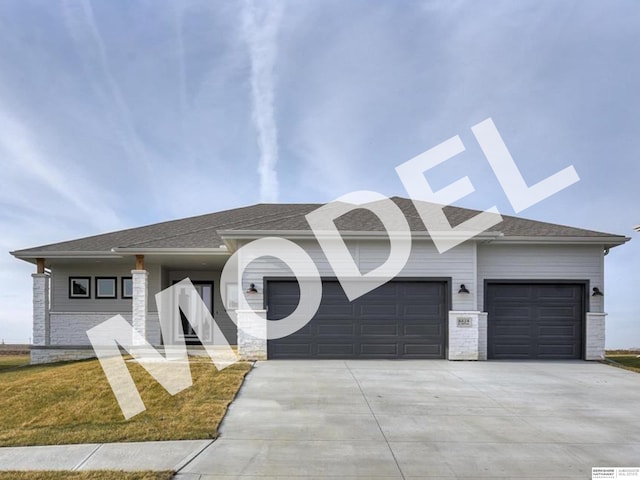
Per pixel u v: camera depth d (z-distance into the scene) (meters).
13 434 6.50
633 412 7.57
